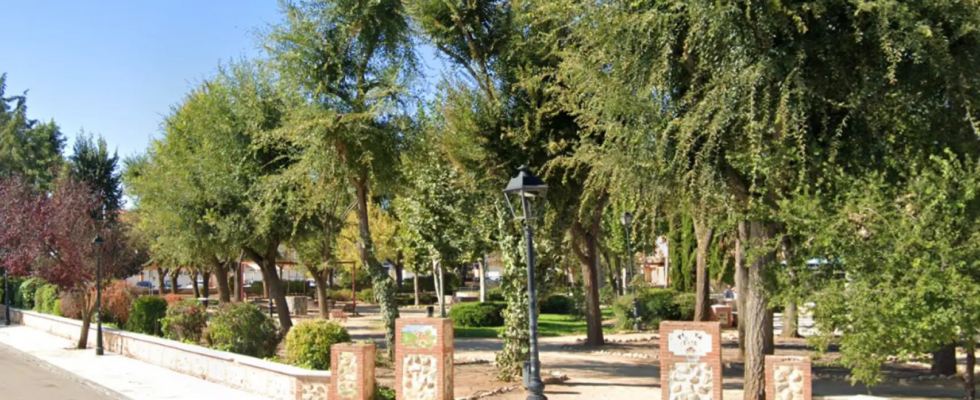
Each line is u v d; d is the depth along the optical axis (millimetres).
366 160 15703
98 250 21062
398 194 18938
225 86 21766
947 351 14922
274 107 20234
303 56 16016
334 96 16125
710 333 9812
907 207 8461
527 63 14852
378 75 16547
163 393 14172
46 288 32438
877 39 9758
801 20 9695
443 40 15531
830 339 8562
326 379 12109
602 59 11617
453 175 23969
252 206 21047
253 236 21891
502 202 15031
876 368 8281
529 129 14852
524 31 15117
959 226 8102
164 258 30312
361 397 11773
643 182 11242
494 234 19062
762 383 11320
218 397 13703
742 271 18016
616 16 11062
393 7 16281
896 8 9398
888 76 9445
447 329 11984
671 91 11383
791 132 10133
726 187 10820
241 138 21234
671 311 28469
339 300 50625
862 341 8141
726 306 28766
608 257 40312
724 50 10320
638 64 11188
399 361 11945
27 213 21812
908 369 16453
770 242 9648
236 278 38594
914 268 7812
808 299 8836
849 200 8594
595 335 22188
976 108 9867
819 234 8516
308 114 15555
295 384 12438
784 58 9969
